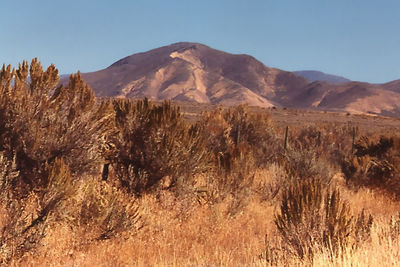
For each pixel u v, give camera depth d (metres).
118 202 7.34
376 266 4.78
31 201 7.13
